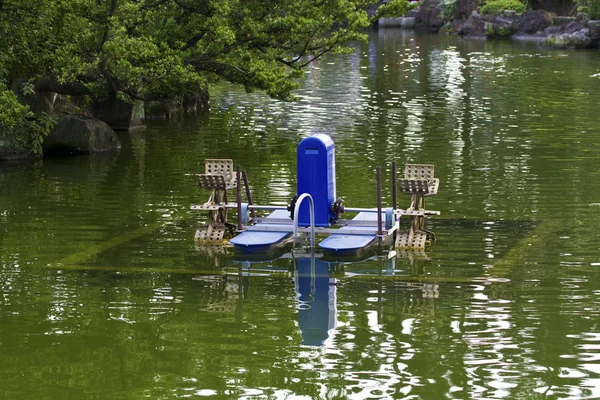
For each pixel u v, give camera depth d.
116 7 41.41
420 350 17.83
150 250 25.66
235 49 43.88
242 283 22.50
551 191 32.59
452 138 45.25
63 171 38.78
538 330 18.77
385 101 61.19
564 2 138.25
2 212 30.59
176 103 57.97
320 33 45.53
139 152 43.56
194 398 15.91
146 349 18.17
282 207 27.25
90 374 16.97
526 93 63.84
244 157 41.41
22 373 17.08
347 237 25.80
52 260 24.59
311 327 19.22
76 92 44.09
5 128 40.84
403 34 139.38
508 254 24.53
